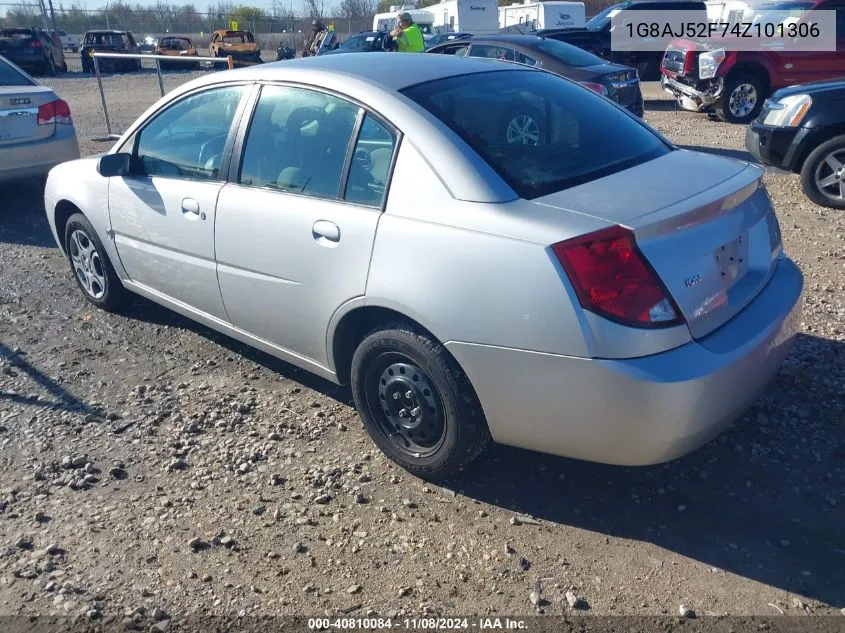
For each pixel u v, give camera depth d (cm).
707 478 337
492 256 287
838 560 289
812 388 402
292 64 396
